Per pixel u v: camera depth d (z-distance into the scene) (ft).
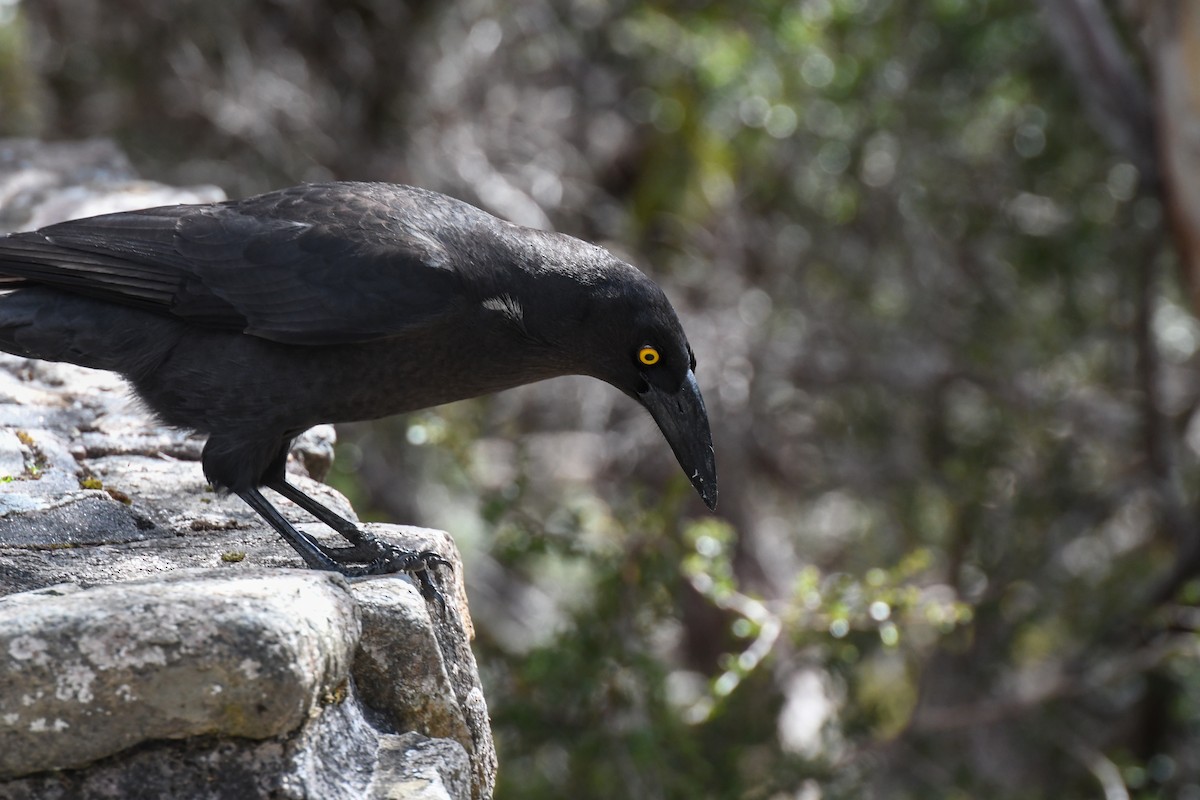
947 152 52.44
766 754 40.55
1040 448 52.39
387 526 19.26
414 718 15.88
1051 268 52.37
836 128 51.39
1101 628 49.85
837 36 50.67
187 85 50.67
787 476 54.90
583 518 36.22
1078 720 50.93
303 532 19.52
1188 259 42.60
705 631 52.44
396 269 19.12
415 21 53.36
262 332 18.93
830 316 53.16
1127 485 52.16
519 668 34.91
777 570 55.72
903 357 52.19
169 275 19.26
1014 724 49.57
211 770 13.64
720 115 51.19
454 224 20.07
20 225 29.09
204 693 13.37
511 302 19.84
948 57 51.31
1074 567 53.88
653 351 20.42
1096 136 51.34
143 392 19.74
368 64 53.06
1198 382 55.21
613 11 53.98
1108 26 44.78
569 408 49.85
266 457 19.36
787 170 53.26
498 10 53.47
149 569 17.95
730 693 34.12
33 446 21.42
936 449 52.75
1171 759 49.90
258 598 13.85
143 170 50.37
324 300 18.97
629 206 55.52
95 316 19.52
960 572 49.70
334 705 14.85
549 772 36.01
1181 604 47.44
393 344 19.35
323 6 52.54
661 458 50.67
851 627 33.06
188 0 51.49
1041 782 50.14
